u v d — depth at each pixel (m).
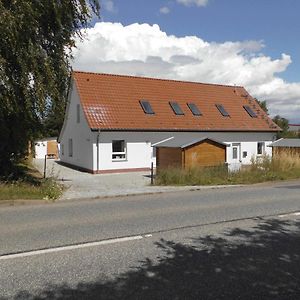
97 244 7.04
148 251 6.59
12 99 13.84
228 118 36.34
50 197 13.26
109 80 33.75
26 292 4.88
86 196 13.90
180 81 37.91
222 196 13.77
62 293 4.84
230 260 6.09
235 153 35.69
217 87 39.81
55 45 15.80
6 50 13.34
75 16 16.03
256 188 16.59
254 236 7.61
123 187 17.81
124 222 9.05
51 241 7.27
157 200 12.93
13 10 13.06
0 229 8.35
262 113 39.31
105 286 5.05
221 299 4.64
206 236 7.61
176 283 5.14
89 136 29.84
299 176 21.09
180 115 33.75
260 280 5.24
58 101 15.49
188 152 24.70
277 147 35.03
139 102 33.03
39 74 14.33
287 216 9.71
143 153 31.02
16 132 16.53
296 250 6.63
